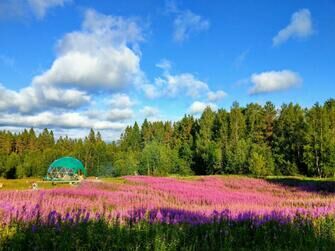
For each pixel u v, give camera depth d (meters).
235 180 40.81
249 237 8.91
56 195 14.55
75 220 8.63
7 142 129.75
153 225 8.67
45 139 141.88
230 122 88.06
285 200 19.14
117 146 129.75
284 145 68.94
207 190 25.06
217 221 9.95
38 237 7.01
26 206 9.45
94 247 7.09
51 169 50.41
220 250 7.52
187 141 96.75
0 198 11.73
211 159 74.56
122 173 78.19
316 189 31.66
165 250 7.11
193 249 7.34
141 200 15.56
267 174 61.53
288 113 78.25
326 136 58.38
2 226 7.77
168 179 36.66
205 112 102.56
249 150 67.81
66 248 6.83
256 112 97.06
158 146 80.44
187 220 9.92
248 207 13.38
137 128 128.50
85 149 107.12
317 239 8.54
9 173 98.50
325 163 56.78
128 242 7.38
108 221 9.00
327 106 87.81
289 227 9.69
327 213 11.52
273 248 7.80
